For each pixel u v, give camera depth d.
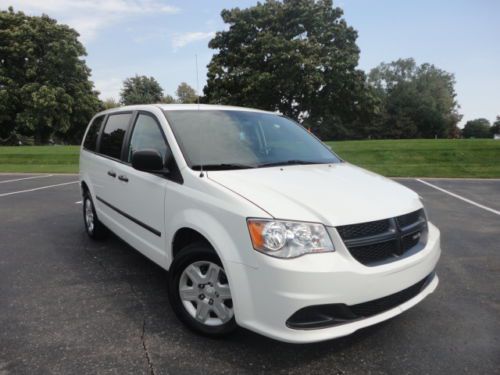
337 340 2.74
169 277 2.87
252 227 2.27
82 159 5.23
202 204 2.60
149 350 2.60
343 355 2.57
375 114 35.62
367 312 2.36
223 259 2.39
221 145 3.21
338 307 2.23
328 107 34.28
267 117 4.04
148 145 3.42
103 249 4.77
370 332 2.86
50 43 39.50
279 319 2.20
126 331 2.84
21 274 3.95
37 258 4.44
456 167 14.99
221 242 2.41
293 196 2.46
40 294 3.47
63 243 5.03
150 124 3.51
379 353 2.59
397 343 2.72
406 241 2.57
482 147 18.39
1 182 11.91
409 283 2.49
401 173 14.03
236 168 3.00
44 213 7.01
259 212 2.29
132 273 3.98
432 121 70.25
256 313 2.28
